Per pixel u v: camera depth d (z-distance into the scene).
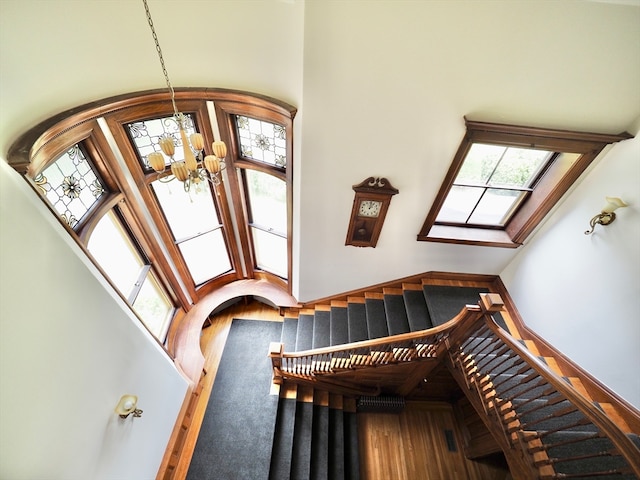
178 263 4.47
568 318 3.24
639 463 1.55
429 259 4.22
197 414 4.11
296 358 4.11
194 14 2.41
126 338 2.68
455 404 4.65
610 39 2.13
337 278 4.54
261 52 2.66
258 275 5.61
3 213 1.66
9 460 1.55
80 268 2.16
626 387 2.69
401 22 2.12
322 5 2.04
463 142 2.83
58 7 1.90
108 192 3.12
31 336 1.72
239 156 3.96
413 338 3.13
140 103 2.84
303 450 3.91
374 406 4.49
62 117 2.20
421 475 4.09
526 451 2.35
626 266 2.65
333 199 3.45
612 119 2.59
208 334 5.14
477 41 2.20
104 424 2.32
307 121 2.74
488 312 2.61
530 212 3.53
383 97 2.55
